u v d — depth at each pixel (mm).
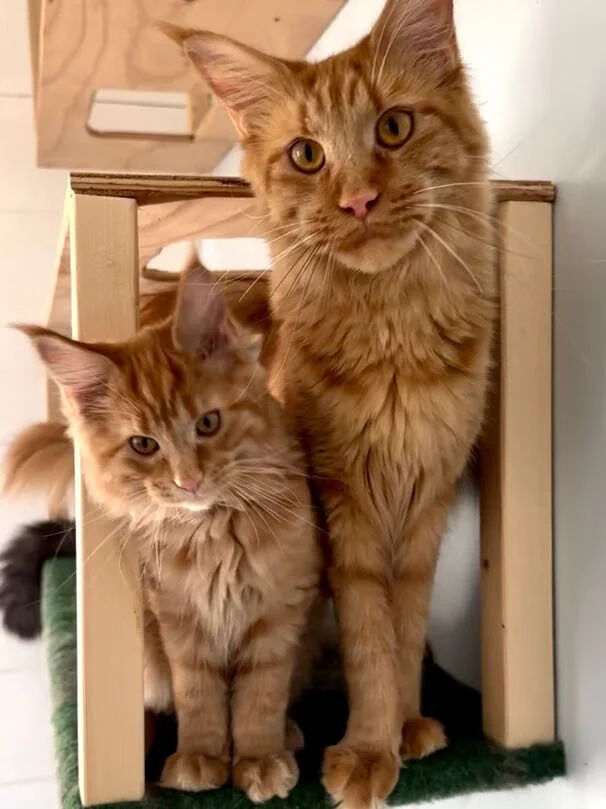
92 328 991
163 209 1070
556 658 1089
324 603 1222
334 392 1037
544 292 1069
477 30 1258
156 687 1154
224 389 1075
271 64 1013
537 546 1080
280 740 1050
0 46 2410
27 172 2455
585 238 1002
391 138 970
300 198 989
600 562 995
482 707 1148
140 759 981
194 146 2215
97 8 1459
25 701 2443
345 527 1065
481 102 1215
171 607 1061
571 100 1019
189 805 971
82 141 2172
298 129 990
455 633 1329
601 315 977
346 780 963
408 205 938
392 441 1028
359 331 1013
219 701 1069
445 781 1020
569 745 1064
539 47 1086
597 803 1005
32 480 1525
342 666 1222
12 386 2443
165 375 1057
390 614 1080
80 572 987
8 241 2449
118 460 1049
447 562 1351
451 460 1051
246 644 1064
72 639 1549
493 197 1049
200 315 1088
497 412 1078
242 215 1117
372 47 988
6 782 2451
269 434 1087
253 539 1050
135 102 2559
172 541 1052
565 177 1041
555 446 1085
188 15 1527
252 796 975
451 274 999
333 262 986
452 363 1016
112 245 979
